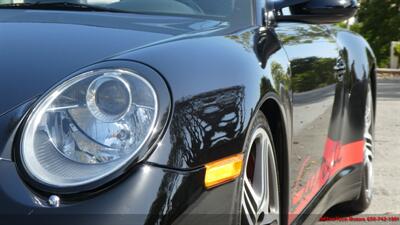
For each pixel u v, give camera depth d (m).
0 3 2.96
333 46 3.43
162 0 2.78
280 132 2.46
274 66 2.38
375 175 4.93
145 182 1.66
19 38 2.12
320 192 3.22
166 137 1.73
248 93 2.04
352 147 3.77
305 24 3.24
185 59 1.94
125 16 2.52
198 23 2.48
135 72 1.82
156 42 2.04
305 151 2.86
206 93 1.88
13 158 1.69
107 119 1.75
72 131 1.74
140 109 1.75
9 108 1.78
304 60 2.82
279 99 2.36
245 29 2.52
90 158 1.69
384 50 20.59
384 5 20.56
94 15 2.50
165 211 1.66
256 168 2.24
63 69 1.89
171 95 1.80
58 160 1.69
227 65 2.04
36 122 1.75
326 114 3.20
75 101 1.78
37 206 1.61
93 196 1.62
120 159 1.68
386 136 6.57
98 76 1.82
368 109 4.16
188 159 1.74
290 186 2.61
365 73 3.99
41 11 2.62
